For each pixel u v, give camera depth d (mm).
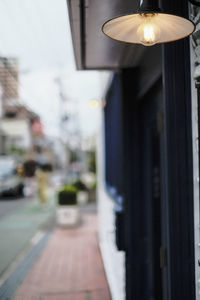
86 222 11102
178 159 2078
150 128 3426
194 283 2037
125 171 3785
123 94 3812
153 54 2900
